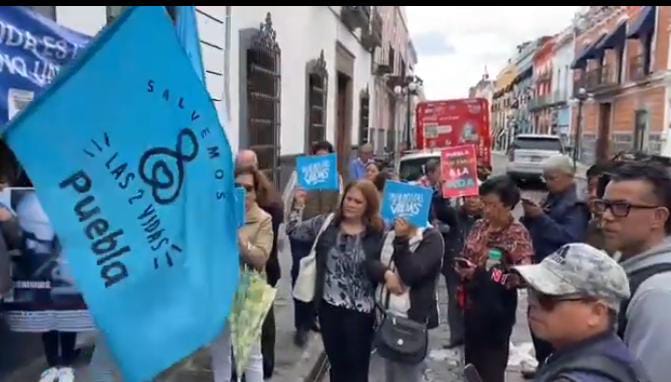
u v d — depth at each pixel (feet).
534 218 14.29
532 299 5.80
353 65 63.31
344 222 12.71
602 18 122.83
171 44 6.87
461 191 19.45
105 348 8.55
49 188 6.14
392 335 11.85
